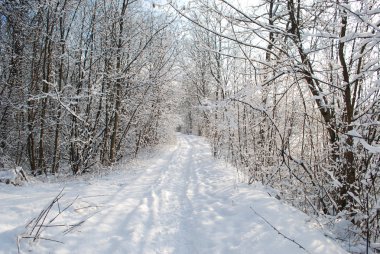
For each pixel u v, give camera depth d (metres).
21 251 4.15
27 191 7.89
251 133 8.78
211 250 4.81
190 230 5.90
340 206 5.93
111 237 5.14
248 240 4.86
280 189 7.86
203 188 9.51
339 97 6.37
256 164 8.70
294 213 5.79
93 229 5.29
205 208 7.13
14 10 13.67
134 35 15.15
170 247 5.12
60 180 11.46
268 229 5.09
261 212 5.94
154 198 8.07
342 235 5.23
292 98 7.36
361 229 4.97
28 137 14.38
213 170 12.79
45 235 4.66
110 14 14.83
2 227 4.53
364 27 5.72
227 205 7.01
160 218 6.54
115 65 15.39
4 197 6.42
